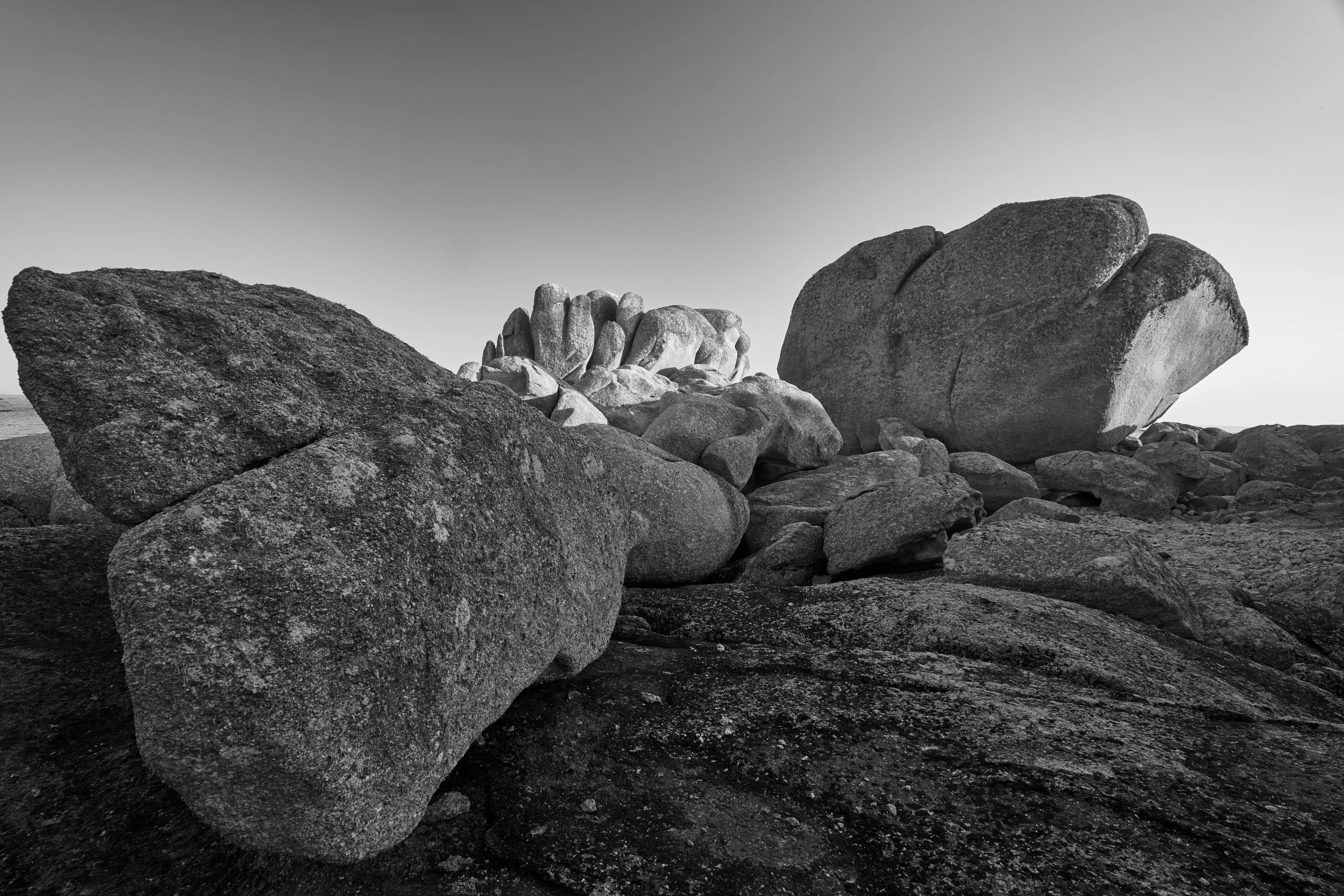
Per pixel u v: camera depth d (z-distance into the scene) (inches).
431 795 82.2
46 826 84.4
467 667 89.2
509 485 105.8
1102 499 349.4
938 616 157.5
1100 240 393.4
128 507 75.0
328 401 93.1
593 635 128.3
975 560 189.5
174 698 65.0
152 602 65.4
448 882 79.7
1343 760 105.0
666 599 185.2
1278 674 153.4
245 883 78.2
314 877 79.3
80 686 108.0
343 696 71.3
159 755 66.4
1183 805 93.0
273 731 66.5
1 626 117.1
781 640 159.9
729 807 93.6
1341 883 78.3
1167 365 425.7
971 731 111.6
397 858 82.9
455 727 86.6
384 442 89.7
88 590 129.3
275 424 84.8
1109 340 389.7
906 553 221.9
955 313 448.1
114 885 77.5
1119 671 135.9
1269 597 209.2
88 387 76.7
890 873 81.5
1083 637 149.3
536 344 792.9
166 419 78.4
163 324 87.2
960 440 457.7
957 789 96.8
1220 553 255.3
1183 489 366.0
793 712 118.0
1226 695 132.2
